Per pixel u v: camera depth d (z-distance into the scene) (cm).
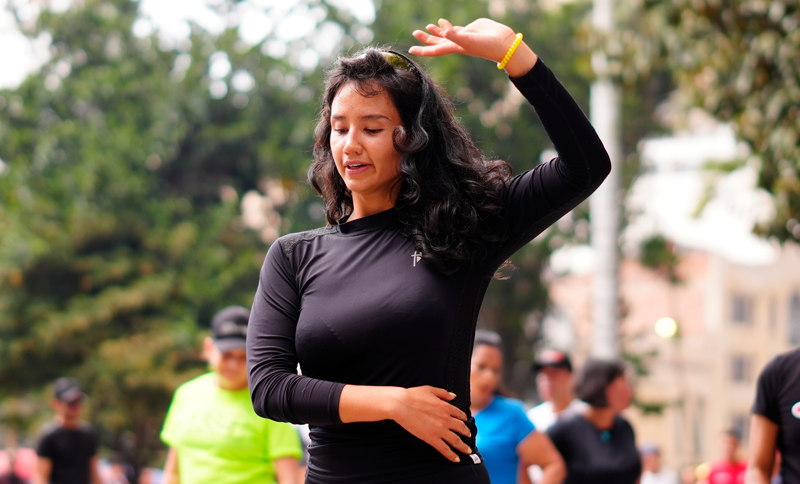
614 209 1366
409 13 2503
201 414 542
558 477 570
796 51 801
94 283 2391
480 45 286
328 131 319
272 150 2497
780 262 3825
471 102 2544
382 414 264
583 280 3547
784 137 805
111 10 2736
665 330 2052
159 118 2619
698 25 870
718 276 3728
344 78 292
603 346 1341
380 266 285
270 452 532
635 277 3897
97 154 2419
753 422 466
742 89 852
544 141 2570
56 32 2664
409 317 276
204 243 2503
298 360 288
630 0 986
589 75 979
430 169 290
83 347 2300
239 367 541
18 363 2291
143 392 2255
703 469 1390
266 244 2728
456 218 285
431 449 276
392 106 288
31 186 2439
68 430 986
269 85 2652
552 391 743
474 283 289
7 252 2289
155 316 2408
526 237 299
